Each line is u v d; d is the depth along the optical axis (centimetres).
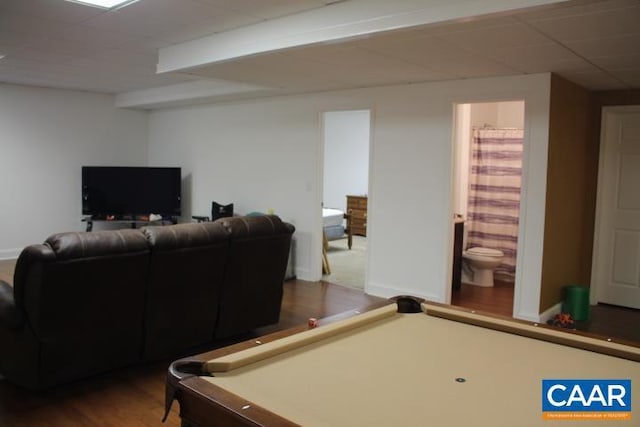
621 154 514
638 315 497
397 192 518
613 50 344
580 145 499
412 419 123
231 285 362
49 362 282
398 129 514
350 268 678
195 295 339
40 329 275
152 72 574
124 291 302
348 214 855
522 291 445
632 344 169
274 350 160
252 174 666
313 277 603
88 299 287
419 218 503
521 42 327
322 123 589
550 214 441
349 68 427
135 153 821
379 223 534
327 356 162
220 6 324
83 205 732
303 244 611
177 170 736
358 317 193
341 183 999
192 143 755
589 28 294
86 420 272
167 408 142
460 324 197
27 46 450
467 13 265
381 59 389
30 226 710
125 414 279
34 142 706
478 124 655
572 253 505
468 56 371
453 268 567
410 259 512
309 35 332
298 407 127
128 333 313
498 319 194
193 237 325
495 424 121
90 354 298
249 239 360
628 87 491
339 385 141
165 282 320
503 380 146
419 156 500
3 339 292
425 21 280
